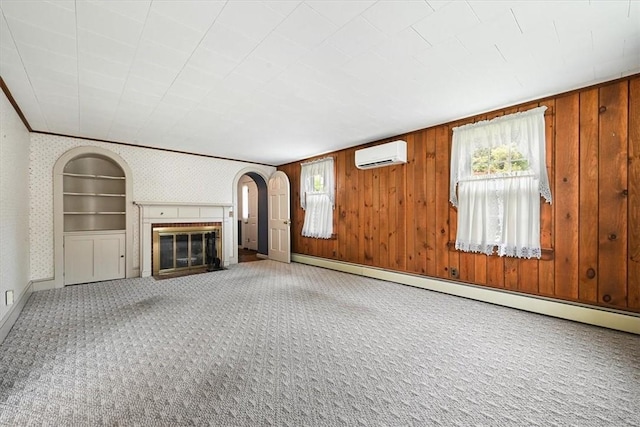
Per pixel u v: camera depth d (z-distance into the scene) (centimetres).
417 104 310
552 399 163
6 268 263
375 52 210
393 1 158
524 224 304
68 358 206
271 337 243
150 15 167
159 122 363
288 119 355
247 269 538
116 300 345
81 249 427
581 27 182
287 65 227
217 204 554
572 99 279
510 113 317
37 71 230
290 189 637
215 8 162
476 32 188
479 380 181
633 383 177
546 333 250
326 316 293
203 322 276
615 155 258
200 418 147
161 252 504
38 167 395
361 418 148
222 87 265
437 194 385
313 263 576
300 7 162
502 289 327
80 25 175
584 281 274
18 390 168
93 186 465
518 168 308
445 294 371
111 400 160
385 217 451
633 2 159
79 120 352
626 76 251
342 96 288
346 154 513
